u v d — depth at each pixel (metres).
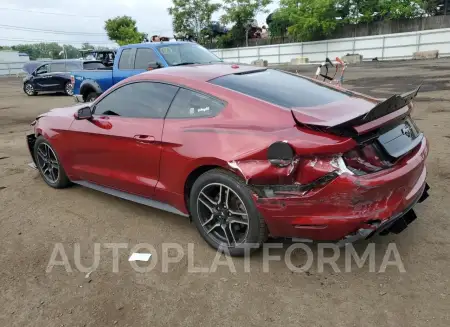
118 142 3.78
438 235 3.33
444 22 31.02
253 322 2.46
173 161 3.31
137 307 2.66
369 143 2.70
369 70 19.89
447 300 2.56
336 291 2.72
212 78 3.45
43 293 2.87
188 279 2.94
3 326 2.55
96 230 3.79
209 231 3.29
